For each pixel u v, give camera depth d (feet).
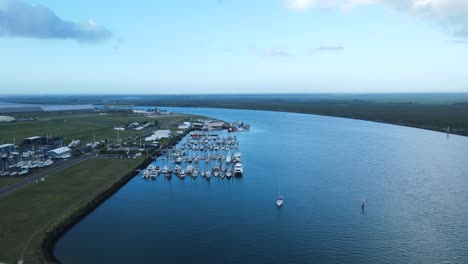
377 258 254.88
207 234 292.61
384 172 485.15
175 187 426.92
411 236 288.92
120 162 526.16
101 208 351.67
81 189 385.50
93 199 355.15
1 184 398.21
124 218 325.83
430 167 514.27
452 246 272.72
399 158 579.89
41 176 433.89
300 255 258.57
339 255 258.57
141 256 254.68
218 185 433.07
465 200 372.58
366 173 480.64
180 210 347.36
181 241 279.69
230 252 262.26
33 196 356.38
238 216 331.16
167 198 384.68
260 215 333.01
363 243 276.82
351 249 267.39
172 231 298.15
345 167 517.14
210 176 471.21
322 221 318.24
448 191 401.49
